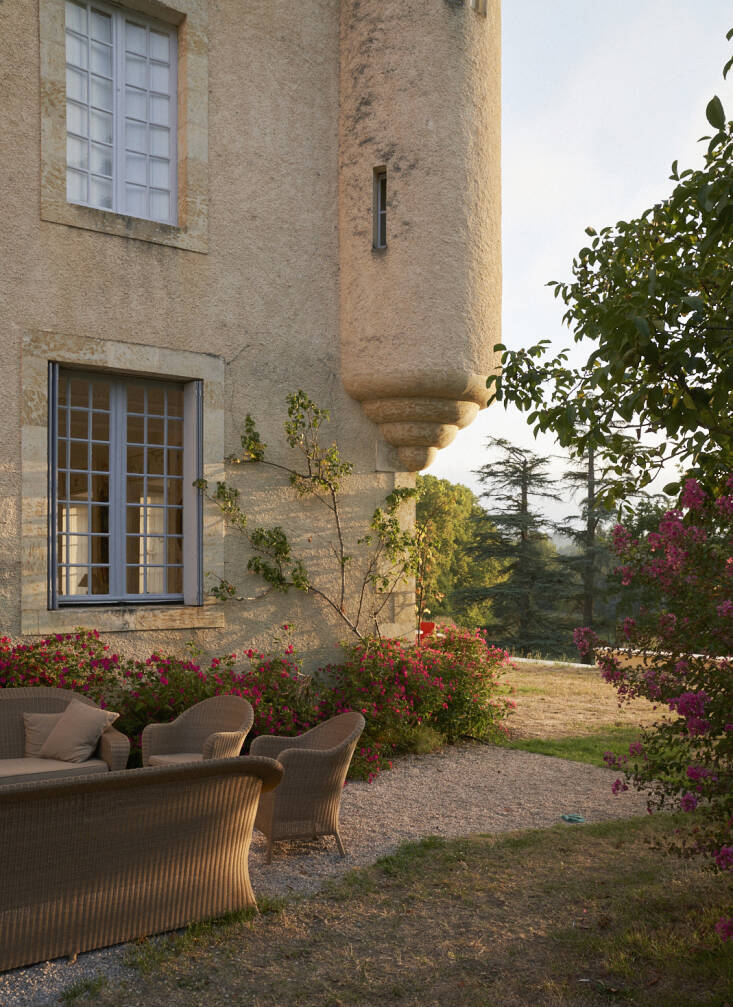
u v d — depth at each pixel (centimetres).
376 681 827
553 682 1338
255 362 848
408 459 952
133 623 751
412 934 401
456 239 889
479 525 3017
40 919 362
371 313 891
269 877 480
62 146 730
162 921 396
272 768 421
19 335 701
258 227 856
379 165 895
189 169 806
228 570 821
